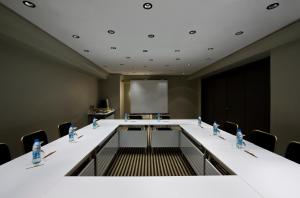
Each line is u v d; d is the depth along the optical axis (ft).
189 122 14.47
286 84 10.36
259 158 5.86
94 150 7.38
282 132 10.66
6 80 10.05
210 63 19.47
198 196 3.61
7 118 10.15
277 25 9.19
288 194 3.70
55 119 15.23
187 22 8.75
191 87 30.66
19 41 9.24
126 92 31.65
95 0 6.74
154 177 4.43
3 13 7.28
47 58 13.39
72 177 4.47
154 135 14.06
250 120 16.74
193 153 9.70
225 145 7.45
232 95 20.04
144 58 16.78
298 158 5.78
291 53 10.04
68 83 17.61
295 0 6.78
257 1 6.84
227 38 11.17
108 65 20.58
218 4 7.06
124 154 13.65
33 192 3.78
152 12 7.71
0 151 5.82
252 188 3.95
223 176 4.52
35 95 12.60
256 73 15.64
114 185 4.05
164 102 29.43
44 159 5.79
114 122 14.65
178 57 16.39
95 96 25.99
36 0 6.78
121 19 8.39
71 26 9.23
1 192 3.78
